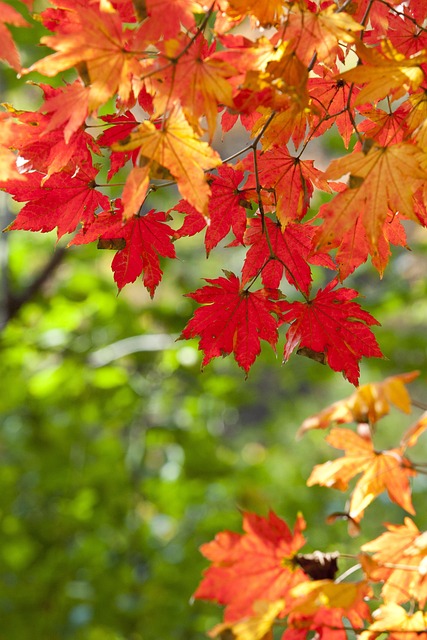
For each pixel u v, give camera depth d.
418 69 0.97
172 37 0.95
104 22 0.92
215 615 2.72
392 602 1.02
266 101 0.95
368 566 0.96
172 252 1.12
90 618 2.65
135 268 1.12
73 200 1.08
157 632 2.64
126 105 1.04
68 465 3.03
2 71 2.60
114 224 1.10
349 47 1.06
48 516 3.01
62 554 2.79
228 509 3.07
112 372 3.00
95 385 3.03
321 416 0.97
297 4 0.96
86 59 0.93
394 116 1.11
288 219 1.11
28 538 2.90
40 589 2.71
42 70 0.92
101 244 1.10
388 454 1.04
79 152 1.07
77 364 3.04
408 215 0.98
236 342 1.14
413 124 1.04
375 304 3.04
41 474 2.99
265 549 1.04
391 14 1.12
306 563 1.04
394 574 1.04
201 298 1.12
